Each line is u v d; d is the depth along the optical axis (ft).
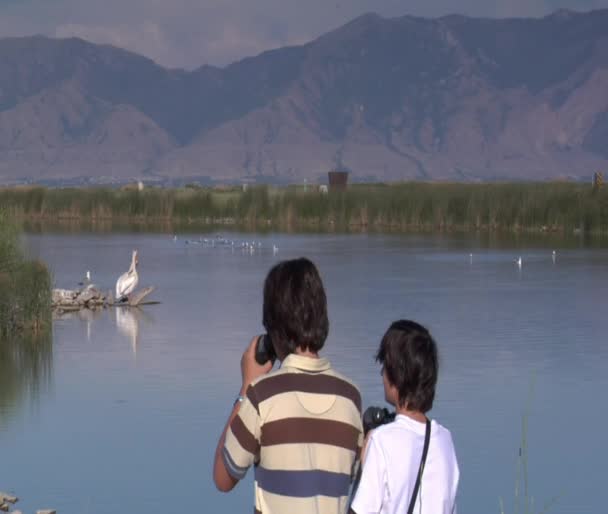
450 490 22.31
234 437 21.77
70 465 54.85
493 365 79.36
